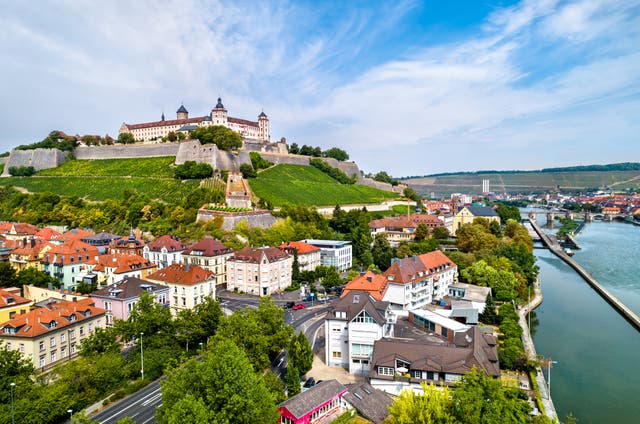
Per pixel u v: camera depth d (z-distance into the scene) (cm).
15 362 8300
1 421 7106
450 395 6644
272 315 10519
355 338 10144
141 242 18975
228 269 17262
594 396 9838
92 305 11800
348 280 18012
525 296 17088
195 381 6794
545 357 11919
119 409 8431
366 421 7506
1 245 18600
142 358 9706
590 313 16100
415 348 9169
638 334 13825
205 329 10925
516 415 6475
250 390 6494
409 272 14450
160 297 13625
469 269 17512
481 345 9562
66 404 7919
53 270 16000
